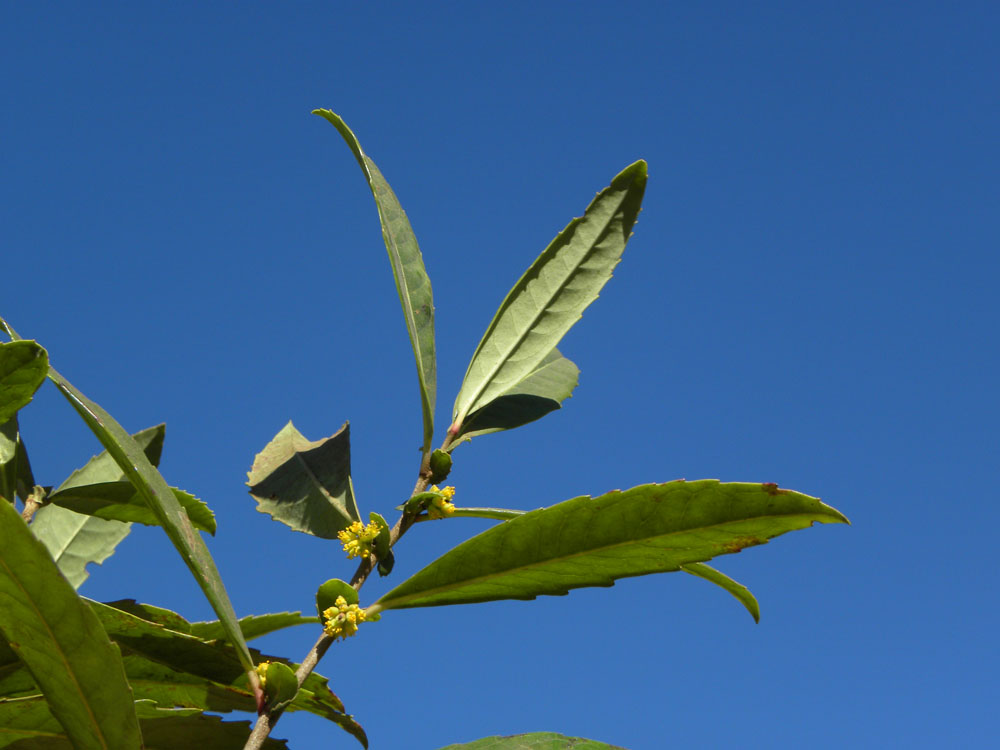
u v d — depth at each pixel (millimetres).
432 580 343
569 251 396
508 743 341
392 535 355
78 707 312
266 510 371
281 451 386
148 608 359
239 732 351
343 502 372
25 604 302
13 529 295
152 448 400
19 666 342
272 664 330
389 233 364
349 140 369
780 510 332
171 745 350
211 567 332
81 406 320
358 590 350
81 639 305
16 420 367
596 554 340
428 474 364
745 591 353
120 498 367
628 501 335
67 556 405
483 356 388
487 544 340
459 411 381
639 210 400
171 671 357
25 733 343
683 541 337
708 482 332
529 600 345
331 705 355
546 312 392
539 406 392
